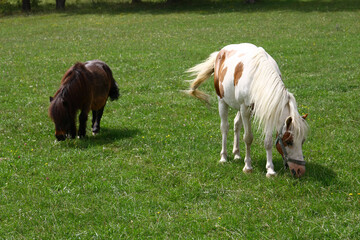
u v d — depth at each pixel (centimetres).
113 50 2025
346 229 530
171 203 629
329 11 3102
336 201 600
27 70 1636
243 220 568
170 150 845
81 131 907
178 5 3803
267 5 3581
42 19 3394
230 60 728
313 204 597
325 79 1343
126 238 543
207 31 2512
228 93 723
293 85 1295
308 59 1664
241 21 2866
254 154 805
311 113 1034
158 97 1240
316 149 809
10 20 3412
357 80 1299
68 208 619
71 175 732
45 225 576
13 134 950
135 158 810
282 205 600
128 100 1207
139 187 682
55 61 1800
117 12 3600
